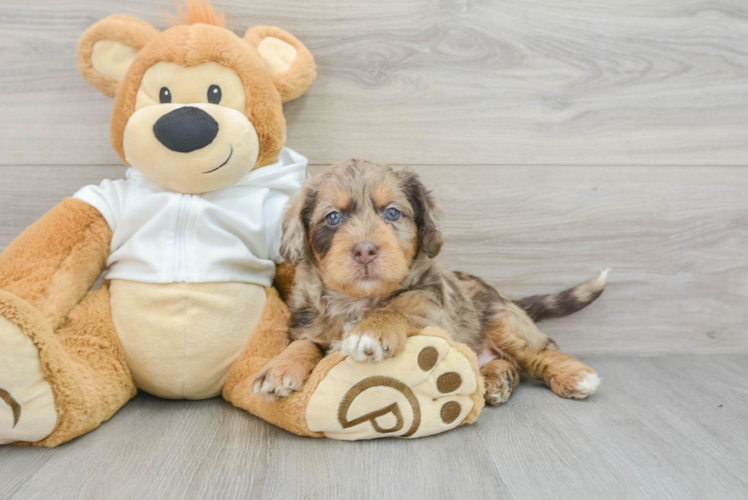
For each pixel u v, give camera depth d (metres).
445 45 0.68
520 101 0.69
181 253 0.57
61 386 0.50
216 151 0.56
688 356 0.73
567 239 0.71
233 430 0.54
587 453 0.51
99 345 0.56
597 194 0.71
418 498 0.45
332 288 0.54
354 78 0.68
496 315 0.64
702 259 0.72
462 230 0.70
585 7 0.69
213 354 0.57
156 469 0.48
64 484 0.46
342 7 0.67
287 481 0.47
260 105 0.59
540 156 0.70
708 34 0.70
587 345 0.73
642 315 0.73
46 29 0.65
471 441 0.52
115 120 0.59
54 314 0.55
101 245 0.58
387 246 0.51
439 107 0.69
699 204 0.72
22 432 0.50
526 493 0.46
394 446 0.52
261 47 0.62
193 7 0.61
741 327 0.73
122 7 0.66
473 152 0.69
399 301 0.54
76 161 0.67
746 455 0.51
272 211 0.61
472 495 0.46
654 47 0.70
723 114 0.71
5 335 0.48
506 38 0.68
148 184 0.60
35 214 0.67
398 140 0.69
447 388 0.52
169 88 0.57
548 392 0.63
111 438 0.52
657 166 0.71
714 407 0.59
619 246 0.71
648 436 0.53
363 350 0.49
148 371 0.57
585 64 0.69
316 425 0.51
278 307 0.60
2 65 0.66
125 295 0.57
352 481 0.47
